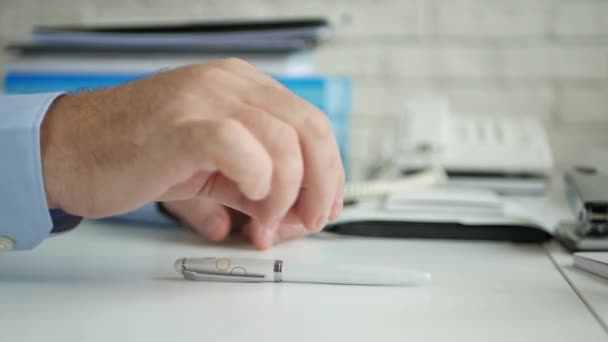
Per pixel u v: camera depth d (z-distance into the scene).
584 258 0.57
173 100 0.48
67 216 0.53
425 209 0.75
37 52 0.93
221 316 0.47
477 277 0.55
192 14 1.19
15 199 0.51
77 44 0.92
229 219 0.66
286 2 1.17
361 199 0.82
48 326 0.46
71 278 0.54
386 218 0.71
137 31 0.96
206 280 0.54
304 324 0.46
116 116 0.49
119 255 0.61
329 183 0.50
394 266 0.58
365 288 0.52
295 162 0.48
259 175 0.46
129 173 0.48
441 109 0.97
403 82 1.15
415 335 0.45
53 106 0.52
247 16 1.18
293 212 0.52
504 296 0.51
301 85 0.87
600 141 1.11
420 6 1.14
